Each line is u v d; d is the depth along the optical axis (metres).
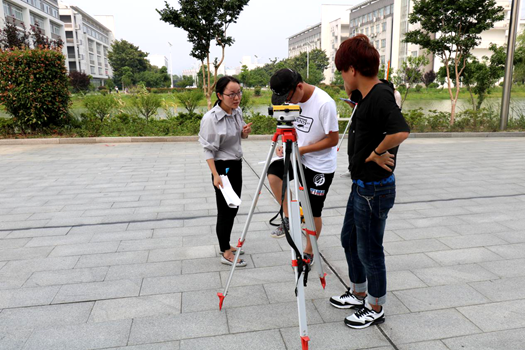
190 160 7.99
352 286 2.50
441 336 2.19
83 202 5.04
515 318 2.36
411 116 12.80
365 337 2.20
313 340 2.18
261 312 2.48
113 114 13.61
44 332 2.29
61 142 10.29
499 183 5.81
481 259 3.22
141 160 8.00
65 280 2.95
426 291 2.71
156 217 4.43
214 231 3.98
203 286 2.85
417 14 13.35
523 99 16.25
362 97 2.00
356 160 2.04
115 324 2.37
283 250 3.48
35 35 20.48
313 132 2.81
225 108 2.90
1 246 3.61
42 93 10.52
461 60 13.47
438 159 7.92
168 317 2.44
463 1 11.92
